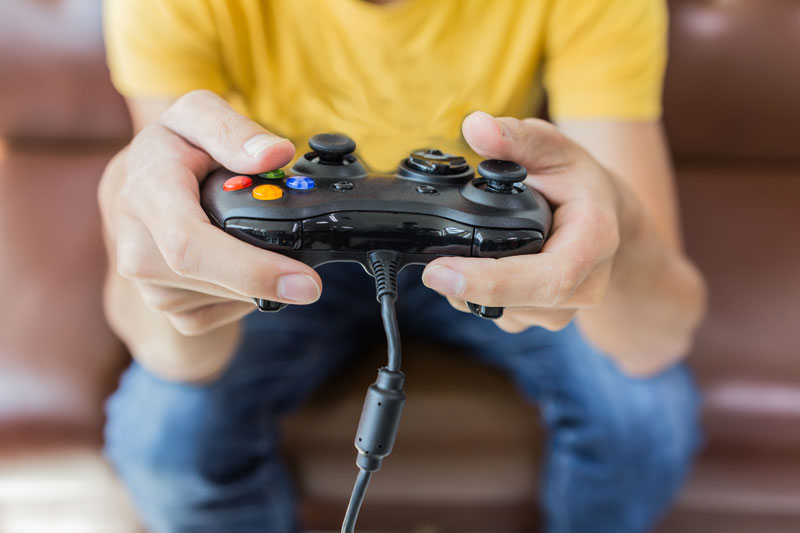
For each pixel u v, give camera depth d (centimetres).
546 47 89
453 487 91
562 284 44
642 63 85
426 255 46
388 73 86
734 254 110
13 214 111
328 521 96
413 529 96
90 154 122
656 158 87
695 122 118
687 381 89
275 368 83
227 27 84
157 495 83
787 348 95
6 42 116
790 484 93
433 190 48
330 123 86
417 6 82
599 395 83
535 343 86
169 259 42
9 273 102
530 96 94
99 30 115
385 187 48
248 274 41
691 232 112
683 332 82
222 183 47
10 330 93
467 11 84
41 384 89
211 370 78
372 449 40
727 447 91
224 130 47
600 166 54
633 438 83
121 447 82
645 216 63
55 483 91
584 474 84
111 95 119
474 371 92
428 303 88
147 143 49
